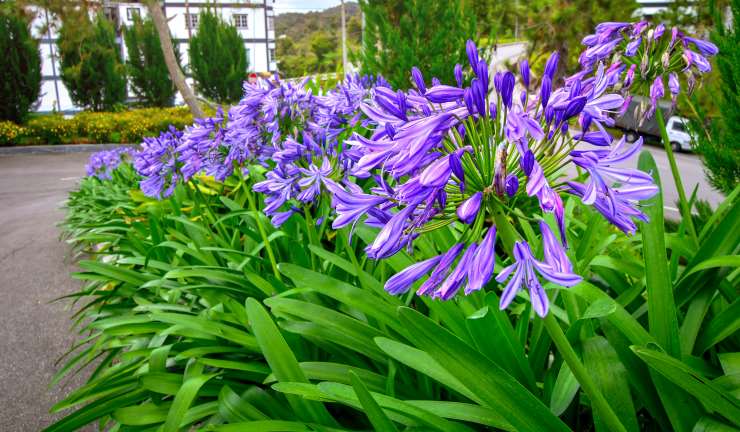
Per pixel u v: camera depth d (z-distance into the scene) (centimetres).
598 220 224
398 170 100
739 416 118
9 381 350
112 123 2047
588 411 191
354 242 315
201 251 319
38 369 366
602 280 242
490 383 119
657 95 194
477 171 110
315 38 6225
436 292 108
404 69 686
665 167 1561
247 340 208
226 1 4116
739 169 340
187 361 226
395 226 108
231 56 2667
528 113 115
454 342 117
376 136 112
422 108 112
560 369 162
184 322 211
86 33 1603
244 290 262
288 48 7144
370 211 122
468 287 101
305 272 195
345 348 202
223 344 223
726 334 158
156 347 226
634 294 189
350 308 225
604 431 139
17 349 399
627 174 107
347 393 142
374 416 125
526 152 97
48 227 829
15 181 1341
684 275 173
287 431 157
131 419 187
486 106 103
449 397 180
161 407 194
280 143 260
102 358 376
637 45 190
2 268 621
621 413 141
